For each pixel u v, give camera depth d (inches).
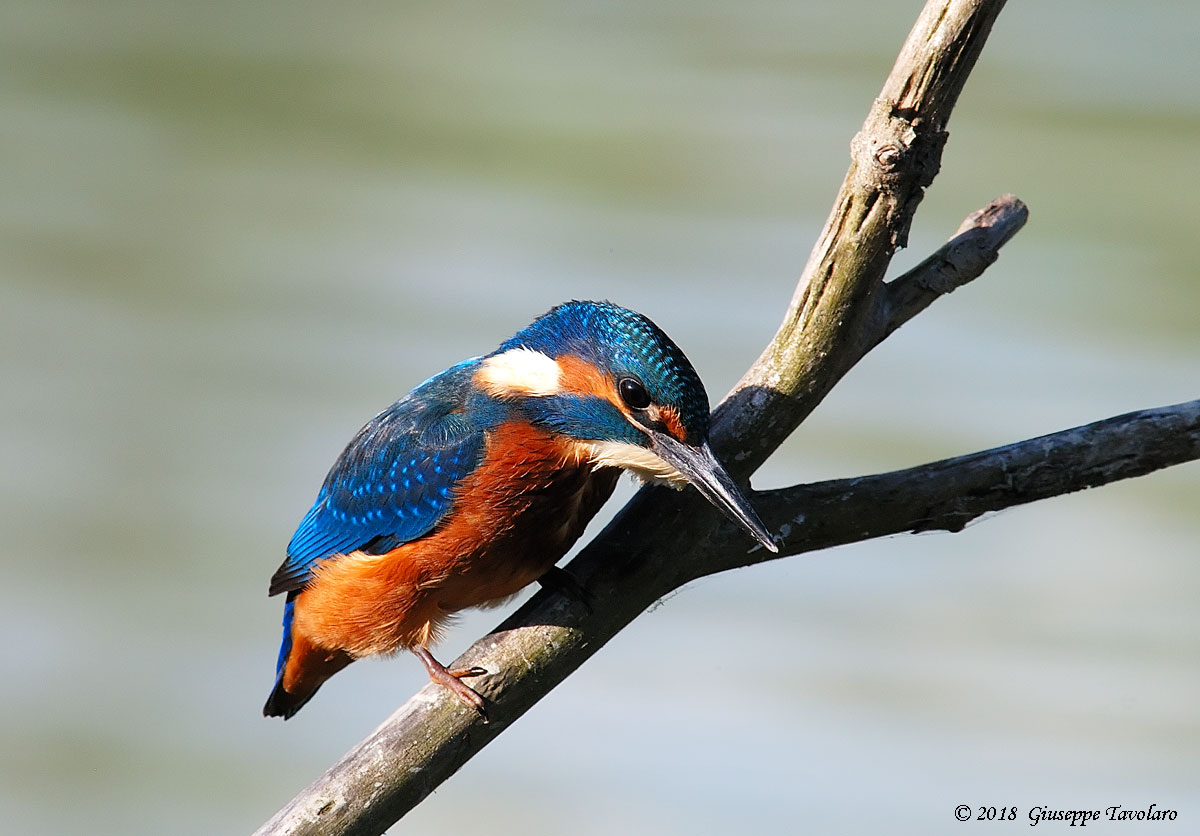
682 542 395.5
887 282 407.5
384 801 369.7
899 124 355.3
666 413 401.4
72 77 1405.0
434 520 439.8
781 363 397.1
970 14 341.1
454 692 376.5
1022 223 409.7
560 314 438.6
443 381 462.0
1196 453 385.7
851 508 396.5
